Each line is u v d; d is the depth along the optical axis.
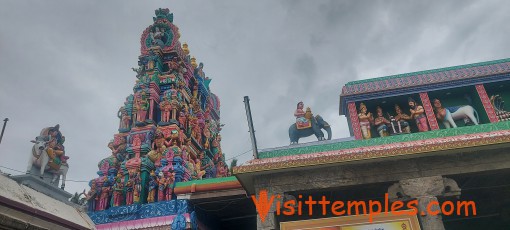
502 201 15.28
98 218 15.40
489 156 11.70
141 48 21.98
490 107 16.12
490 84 16.92
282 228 11.59
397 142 12.92
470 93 17.34
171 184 16.30
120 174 17.06
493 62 17.33
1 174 9.57
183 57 22.61
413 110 16.78
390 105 18.00
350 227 11.36
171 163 17.20
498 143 11.24
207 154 23.89
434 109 17.02
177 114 19.97
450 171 11.66
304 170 12.42
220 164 25.14
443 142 11.63
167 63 21.77
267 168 12.13
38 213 9.38
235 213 17.44
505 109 16.78
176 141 18.47
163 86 20.80
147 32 22.47
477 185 13.96
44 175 15.60
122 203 16.66
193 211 15.11
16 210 8.78
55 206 10.86
